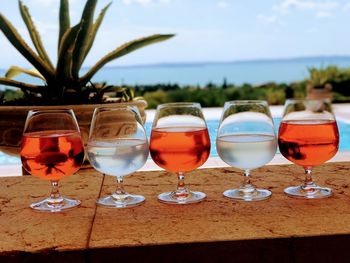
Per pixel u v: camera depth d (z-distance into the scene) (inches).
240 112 31.9
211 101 295.4
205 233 25.4
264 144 30.5
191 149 30.5
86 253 24.1
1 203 32.2
